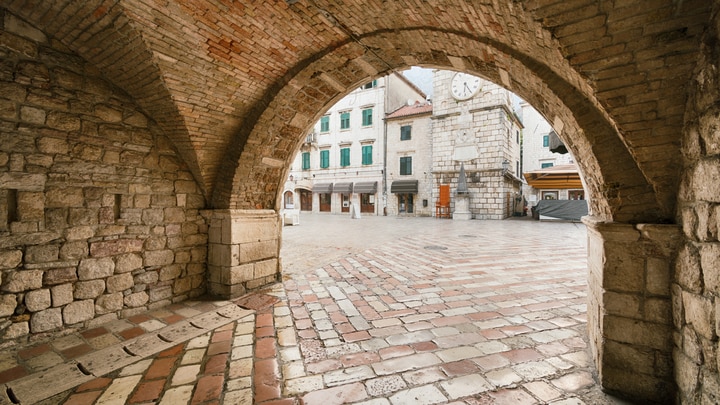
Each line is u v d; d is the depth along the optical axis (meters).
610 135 2.03
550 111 2.71
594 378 2.25
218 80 3.29
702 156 1.51
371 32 3.09
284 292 4.30
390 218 19.28
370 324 3.22
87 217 3.13
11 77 2.65
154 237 3.71
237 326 3.20
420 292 4.23
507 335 2.93
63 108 2.96
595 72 1.72
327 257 6.59
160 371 2.37
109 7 2.35
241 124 4.00
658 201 1.92
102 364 2.46
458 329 3.07
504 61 2.64
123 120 3.42
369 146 23.33
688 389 1.71
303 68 3.59
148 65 2.87
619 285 2.05
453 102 18.88
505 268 5.55
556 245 8.01
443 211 19.36
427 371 2.35
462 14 2.24
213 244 4.23
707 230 1.50
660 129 1.74
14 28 2.64
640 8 1.41
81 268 3.09
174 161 3.93
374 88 23.02
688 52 1.49
